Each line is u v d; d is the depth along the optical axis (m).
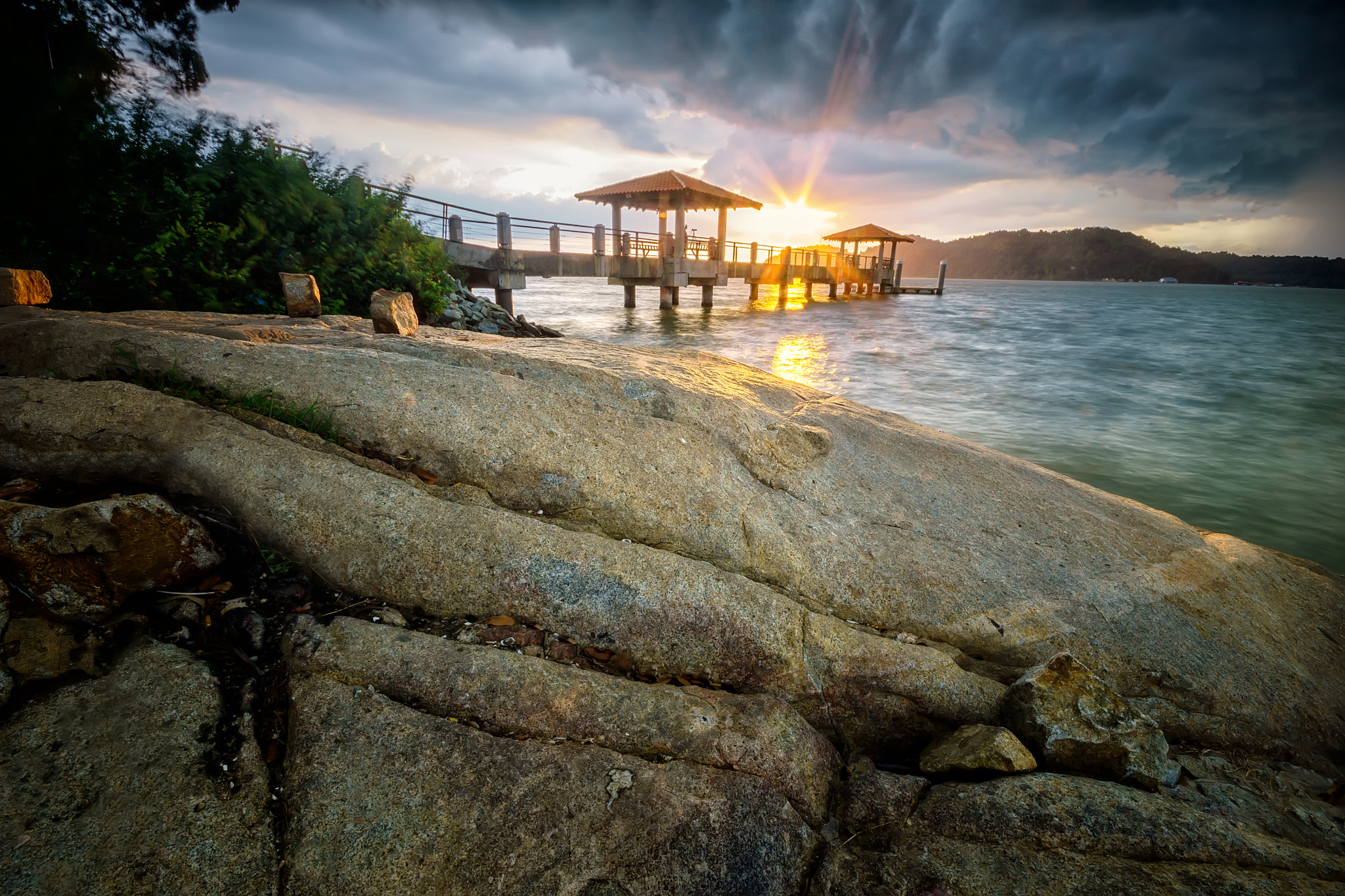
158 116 7.20
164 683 2.14
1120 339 26.47
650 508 3.26
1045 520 4.10
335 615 2.55
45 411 2.87
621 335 22.73
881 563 3.44
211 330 4.08
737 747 2.28
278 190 7.34
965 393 14.62
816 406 5.00
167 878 1.71
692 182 26.03
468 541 2.77
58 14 6.61
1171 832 2.18
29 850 1.67
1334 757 3.10
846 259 49.16
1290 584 4.07
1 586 2.12
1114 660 3.23
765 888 1.98
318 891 1.77
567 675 2.43
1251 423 12.22
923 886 2.02
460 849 1.89
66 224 6.05
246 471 2.83
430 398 3.52
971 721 2.81
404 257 9.18
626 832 1.98
